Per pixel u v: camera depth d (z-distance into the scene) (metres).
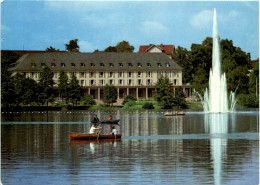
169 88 195.62
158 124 107.44
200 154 55.81
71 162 50.72
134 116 149.12
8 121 122.69
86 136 71.38
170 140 70.81
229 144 65.25
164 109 193.38
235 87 196.50
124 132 85.44
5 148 61.91
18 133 84.56
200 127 96.50
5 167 48.38
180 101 195.38
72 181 42.62
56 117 143.25
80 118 138.00
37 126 103.75
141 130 89.94
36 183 42.12
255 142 67.56
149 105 194.62
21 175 44.81
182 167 47.88
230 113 158.25
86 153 56.88
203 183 41.78
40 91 194.00
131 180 42.75
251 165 48.78
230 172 45.66
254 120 118.69
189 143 66.69
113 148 61.16
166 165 48.91
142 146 63.19
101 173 45.41
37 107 193.00
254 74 189.62
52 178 43.66
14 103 184.38
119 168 47.53
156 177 43.72
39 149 60.72
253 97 182.38
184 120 122.25
